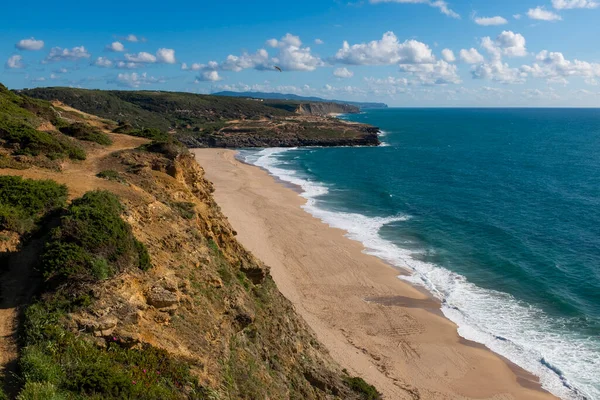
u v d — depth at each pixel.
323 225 48.31
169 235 16.45
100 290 11.42
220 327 14.52
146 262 13.62
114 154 25.00
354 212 54.25
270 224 47.06
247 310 16.86
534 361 25.12
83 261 11.73
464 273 36.38
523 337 27.28
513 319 29.31
